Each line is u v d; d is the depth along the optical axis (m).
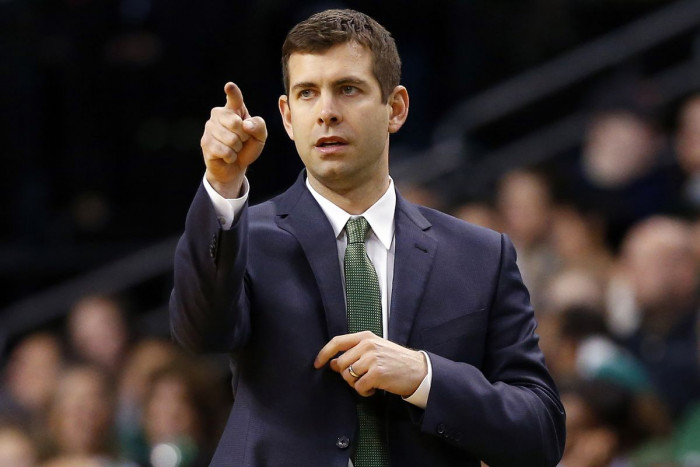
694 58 23.67
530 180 19.11
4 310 23.44
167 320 20.44
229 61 23.75
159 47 23.94
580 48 24.39
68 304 21.72
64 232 23.92
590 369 14.13
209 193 6.81
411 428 7.17
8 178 24.05
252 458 6.98
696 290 15.84
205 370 16.70
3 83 23.86
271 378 7.08
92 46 23.95
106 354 18.67
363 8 24.06
